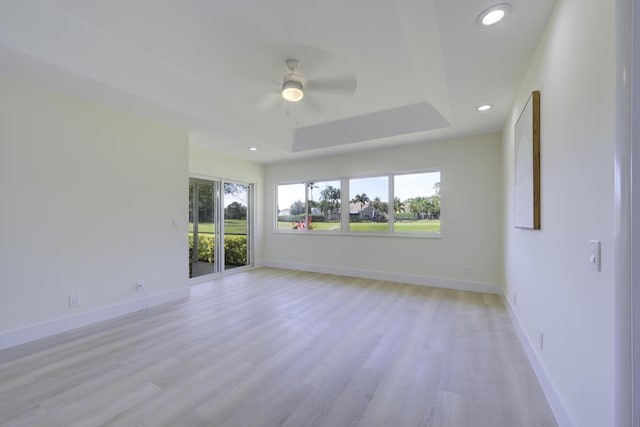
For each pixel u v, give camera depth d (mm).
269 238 6301
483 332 2721
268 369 2094
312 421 1570
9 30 1912
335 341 2553
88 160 2939
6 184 2412
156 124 3582
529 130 2084
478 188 4141
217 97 3270
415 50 2205
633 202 823
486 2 1515
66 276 2770
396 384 1911
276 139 4582
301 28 2061
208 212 5137
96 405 1696
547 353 1794
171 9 1879
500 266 3986
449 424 1548
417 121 3758
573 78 1369
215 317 3152
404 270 4734
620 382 860
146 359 2232
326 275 5340
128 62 2473
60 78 2439
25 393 1803
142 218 3428
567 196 1467
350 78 2787
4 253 2404
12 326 2436
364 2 1798
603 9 1081
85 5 1844
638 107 811
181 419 1582
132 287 3322
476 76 2312
